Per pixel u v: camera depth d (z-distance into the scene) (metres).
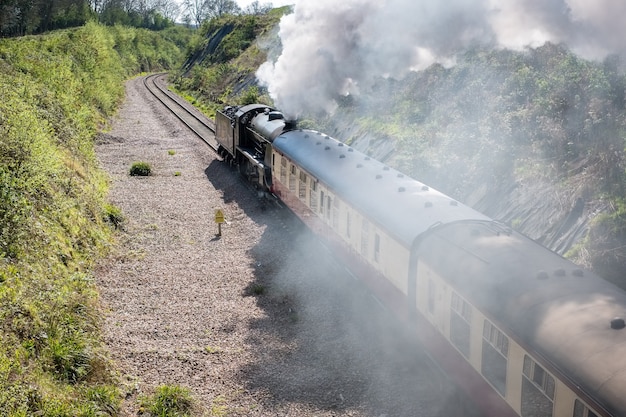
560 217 16.06
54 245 16.09
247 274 18.44
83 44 56.94
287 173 22.09
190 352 13.73
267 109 29.02
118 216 21.94
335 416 11.42
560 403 8.07
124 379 12.42
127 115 48.25
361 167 17.81
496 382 9.75
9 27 88.62
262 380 12.73
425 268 12.16
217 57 75.44
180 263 19.16
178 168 31.81
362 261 15.69
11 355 10.95
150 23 142.50
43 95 29.05
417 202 14.29
